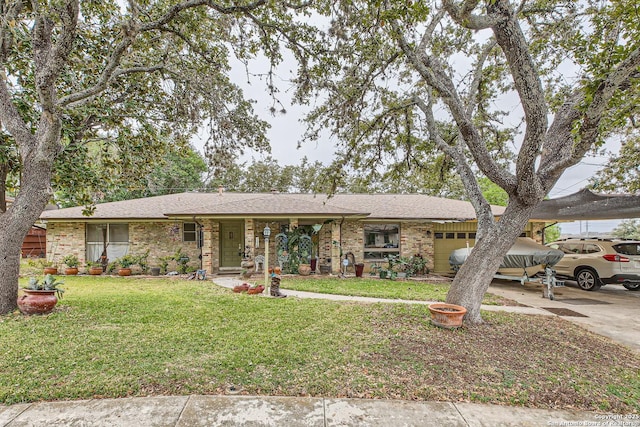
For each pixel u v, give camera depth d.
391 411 3.11
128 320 5.91
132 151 8.27
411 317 6.18
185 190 25.92
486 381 3.72
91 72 7.38
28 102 7.29
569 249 11.62
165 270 13.07
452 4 4.38
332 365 4.05
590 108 4.34
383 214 13.63
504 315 6.71
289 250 13.05
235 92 7.32
